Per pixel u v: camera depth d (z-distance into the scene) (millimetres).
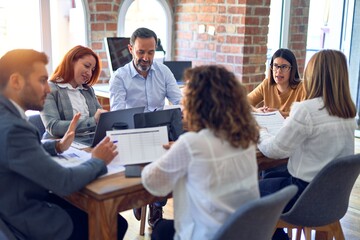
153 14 4824
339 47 5332
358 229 3064
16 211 1718
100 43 4461
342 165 1948
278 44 5270
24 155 1628
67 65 2635
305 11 5316
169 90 3229
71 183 1692
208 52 4633
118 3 4523
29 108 1821
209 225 1539
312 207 2053
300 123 2059
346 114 2082
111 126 2205
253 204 1466
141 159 1979
